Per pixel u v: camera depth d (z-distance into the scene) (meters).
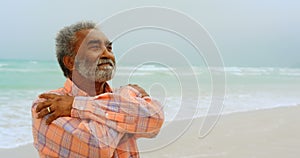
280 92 15.66
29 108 9.13
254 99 12.42
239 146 5.78
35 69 20.62
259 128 7.19
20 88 14.07
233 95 13.51
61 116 1.58
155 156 5.04
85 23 1.73
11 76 18.00
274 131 7.00
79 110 1.58
